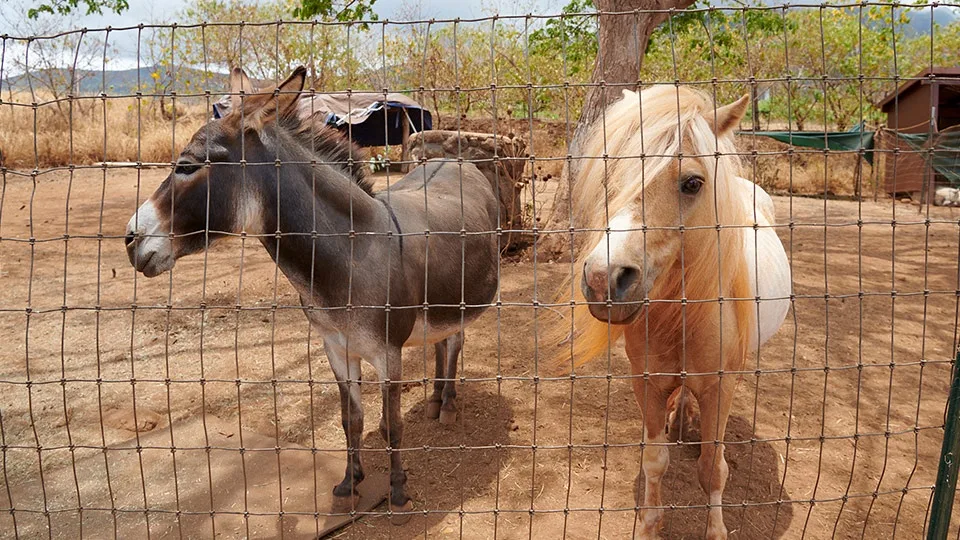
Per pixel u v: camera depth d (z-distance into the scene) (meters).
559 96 12.72
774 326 3.41
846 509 3.37
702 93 2.49
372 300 3.06
